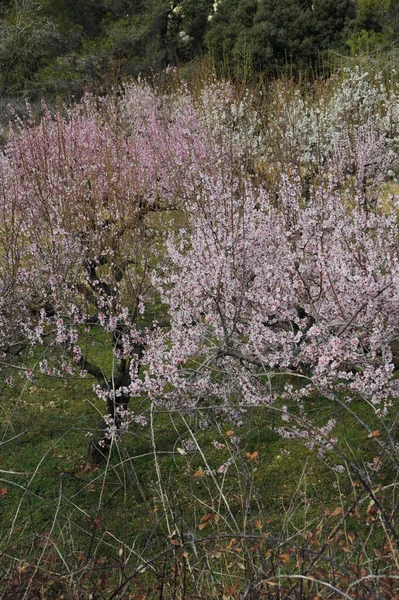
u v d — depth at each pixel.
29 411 11.45
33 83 31.59
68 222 9.96
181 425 10.18
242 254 8.08
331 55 29.56
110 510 7.71
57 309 9.40
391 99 16.12
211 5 41.44
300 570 4.16
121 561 4.59
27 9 34.19
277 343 7.45
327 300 7.88
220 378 8.77
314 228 8.30
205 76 21.81
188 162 13.09
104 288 10.05
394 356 7.54
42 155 12.27
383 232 8.62
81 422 11.05
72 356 9.43
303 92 19.61
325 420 9.73
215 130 14.95
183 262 8.59
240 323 8.09
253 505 8.01
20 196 11.30
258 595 4.11
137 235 10.11
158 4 39.06
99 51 33.62
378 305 7.50
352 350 7.13
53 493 8.98
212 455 9.27
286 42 31.73
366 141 13.60
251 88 20.84
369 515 4.14
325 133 15.05
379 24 29.61
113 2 38.53
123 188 11.15
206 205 9.27
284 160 12.92
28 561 4.97
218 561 5.00
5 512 8.55
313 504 8.01
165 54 39.22
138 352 9.38
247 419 8.49
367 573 4.20
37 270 9.95
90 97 20.41
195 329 7.98
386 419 9.54
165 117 18.50
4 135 19.45
